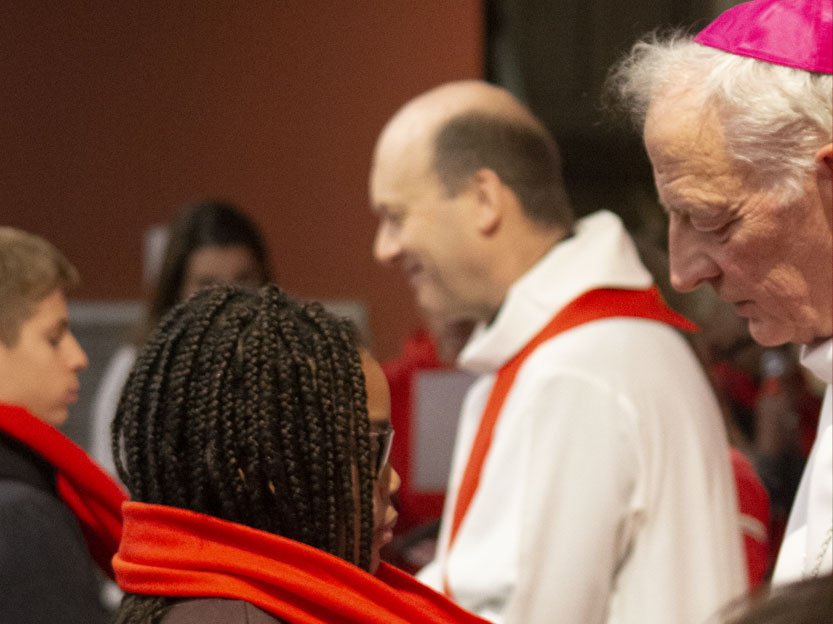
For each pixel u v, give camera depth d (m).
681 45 2.99
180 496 2.54
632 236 5.19
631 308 4.68
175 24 11.19
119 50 11.18
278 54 11.26
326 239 11.33
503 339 4.73
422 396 7.18
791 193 2.77
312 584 2.45
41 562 3.78
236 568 2.45
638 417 4.39
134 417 2.59
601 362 4.46
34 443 4.00
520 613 4.29
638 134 3.20
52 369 4.32
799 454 8.05
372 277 11.33
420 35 11.30
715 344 8.45
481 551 4.45
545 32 12.89
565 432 4.39
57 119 11.18
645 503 4.36
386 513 2.79
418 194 4.90
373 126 11.30
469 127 4.85
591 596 4.31
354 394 2.58
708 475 4.48
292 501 2.51
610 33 12.91
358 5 11.26
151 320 7.42
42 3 11.12
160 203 11.22
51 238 11.20
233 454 2.49
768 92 2.75
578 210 12.93
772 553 6.73
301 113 11.28
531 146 4.90
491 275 4.90
